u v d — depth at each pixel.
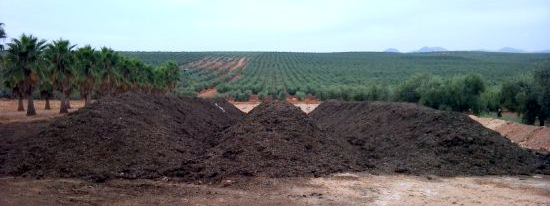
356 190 14.70
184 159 18.38
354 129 29.00
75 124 19.38
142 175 16.14
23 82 40.72
